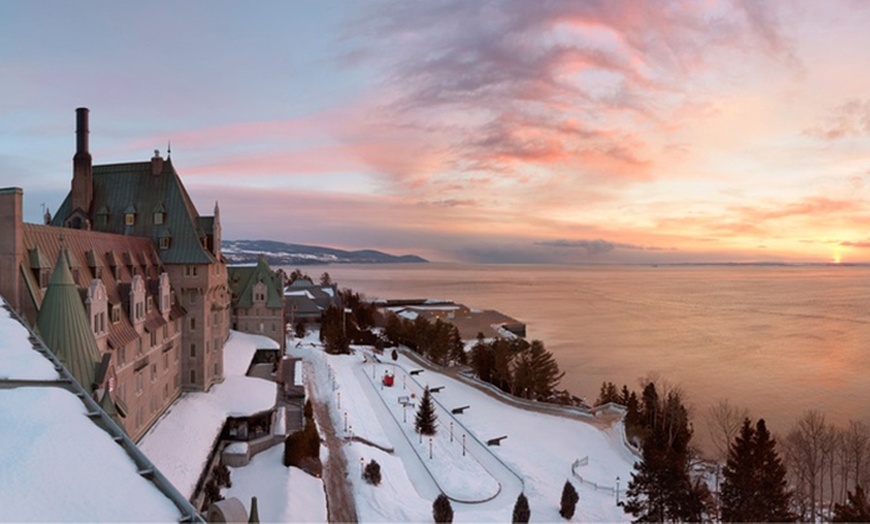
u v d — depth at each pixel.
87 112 61.78
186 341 60.12
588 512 53.97
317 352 109.00
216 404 56.66
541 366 99.50
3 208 34.94
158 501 15.57
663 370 135.25
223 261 70.38
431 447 65.06
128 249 52.88
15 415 18.38
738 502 49.94
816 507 68.31
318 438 54.38
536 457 69.06
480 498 53.75
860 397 111.56
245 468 49.97
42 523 12.69
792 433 76.88
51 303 33.19
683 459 68.44
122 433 19.16
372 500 48.44
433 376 108.25
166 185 63.16
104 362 33.69
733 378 127.06
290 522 39.62
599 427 85.44
